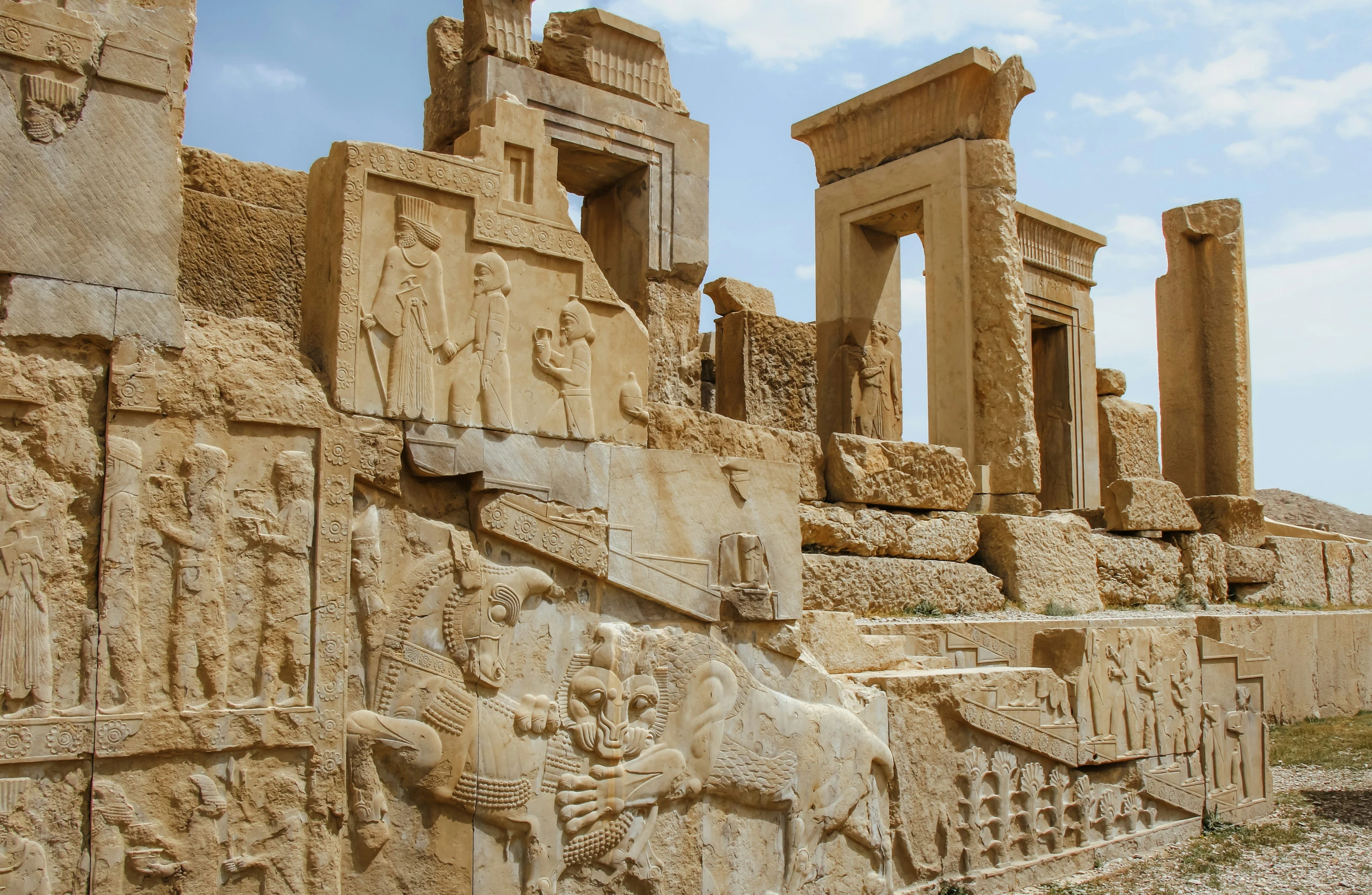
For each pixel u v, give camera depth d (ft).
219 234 25.12
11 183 12.75
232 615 13.83
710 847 17.76
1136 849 24.02
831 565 26.45
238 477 14.07
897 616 27.37
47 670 12.58
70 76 13.23
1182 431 52.70
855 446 28.04
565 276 17.21
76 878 12.58
